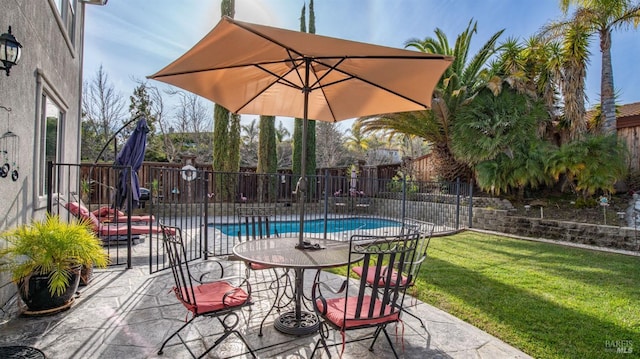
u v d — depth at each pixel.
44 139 4.69
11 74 3.29
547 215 8.62
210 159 18.48
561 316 3.28
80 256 3.23
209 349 2.47
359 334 2.92
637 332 2.96
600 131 9.30
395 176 13.19
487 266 5.11
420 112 10.88
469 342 2.79
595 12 8.95
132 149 5.71
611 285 4.23
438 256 5.78
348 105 4.06
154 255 5.46
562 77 9.38
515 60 10.23
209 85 3.46
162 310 3.25
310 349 2.64
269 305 3.49
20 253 2.96
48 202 4.14
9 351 2.44
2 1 3.08
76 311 3.18
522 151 9.56
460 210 9.55
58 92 5.14
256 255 2.85
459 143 10.47
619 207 8.34
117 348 2.55
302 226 3.18
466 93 10.84
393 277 3.22
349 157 22.11
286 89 3.97
